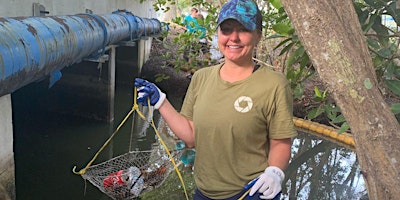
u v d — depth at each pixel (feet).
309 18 4.02
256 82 5.43
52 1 15.25
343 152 19.53
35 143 19.49
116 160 11.16
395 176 3.99
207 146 5.74
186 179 14.29
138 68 31.58
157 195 13.08
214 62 24.58
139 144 20.83
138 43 31.14
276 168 5.31
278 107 5.35
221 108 5.54
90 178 9.46
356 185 16.30
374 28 7.89
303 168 17.93
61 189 15.23
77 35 13.10
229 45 5.47
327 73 4.06
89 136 21.34
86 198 14.65
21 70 9.05
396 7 7.47
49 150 18.92
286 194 15.42
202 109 5.74
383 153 4.01
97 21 16.55
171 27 43.37
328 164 18.22
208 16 21.20
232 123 5.44
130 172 10.11
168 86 28.99
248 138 5.50
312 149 19.80
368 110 3.99
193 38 24.63
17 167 16.70
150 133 22.16
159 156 11.32
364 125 4.03
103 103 22.93
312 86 22.93
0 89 8.54
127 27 22.33
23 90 23.09
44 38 10.43
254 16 5.34
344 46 3.96
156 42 36.22
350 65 3.96
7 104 10.87
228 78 5.70
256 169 5.60
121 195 9.91
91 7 20.43
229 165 5.65
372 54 8.95
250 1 5.42
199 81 6.24
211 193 5.87
